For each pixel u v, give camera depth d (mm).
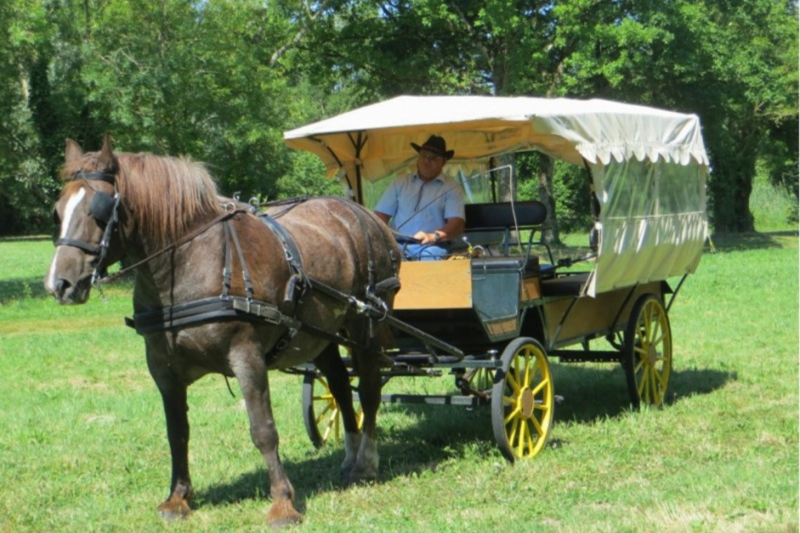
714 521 5297
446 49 28500
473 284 7090
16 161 23359
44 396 10164
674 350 12133
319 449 7785
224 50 23391
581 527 5289
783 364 10898
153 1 22375
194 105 22875
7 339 14406
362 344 6672
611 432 7855
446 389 9977
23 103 23016
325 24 28938
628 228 8000
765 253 28406
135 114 22344
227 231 5621
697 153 9406
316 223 6426
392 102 8086
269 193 25656
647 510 5574
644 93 29531
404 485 6535
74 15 22250
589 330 8484
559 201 25562
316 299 6102
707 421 8094
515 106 7531
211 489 6543
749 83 30000
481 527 5438
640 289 9195
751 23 31906
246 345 5547
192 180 5566
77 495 6543
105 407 9555
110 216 5273
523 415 7195
